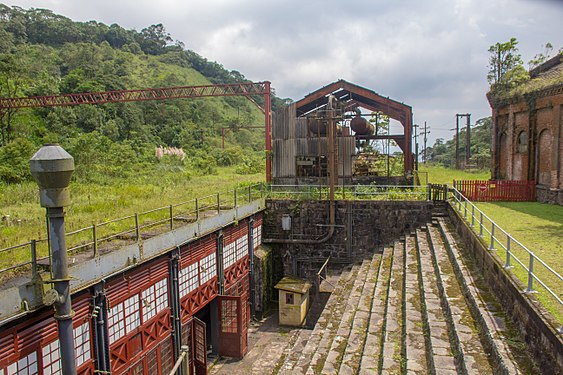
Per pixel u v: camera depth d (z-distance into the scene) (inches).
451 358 366.3
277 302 971.3
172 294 591.8
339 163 1135.0
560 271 422.3
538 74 1050.7
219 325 729.0
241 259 841.5
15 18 3627.0
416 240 815.7
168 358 594.9
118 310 487.8
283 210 976.3
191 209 811.4
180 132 2679.6
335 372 434.3
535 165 916.0
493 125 1113.4
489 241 540.7
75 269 410.3
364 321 532.1
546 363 293.4
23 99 1379.2
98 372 455.2
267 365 692.7
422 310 494.0
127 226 631.2
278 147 1165.1
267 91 1160.2
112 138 2214.6
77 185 1178.6
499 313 402.3
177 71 4163.4
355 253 956.6
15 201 896.3
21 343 372.2
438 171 1993.1
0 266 429.4
